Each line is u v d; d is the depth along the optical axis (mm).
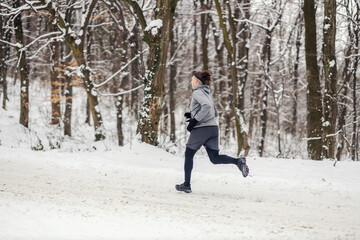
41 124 23906
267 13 21516
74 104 34281
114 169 7680
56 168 7844
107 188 6105
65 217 3885
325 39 11680
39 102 29797
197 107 5766
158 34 10914
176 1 11156
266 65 21891
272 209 4816
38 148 12070
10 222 3586
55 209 4219
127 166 7750
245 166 5559
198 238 3350
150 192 5887
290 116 30453
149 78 10906
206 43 22141
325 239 3412
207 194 5828
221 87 27359
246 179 6559
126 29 19906
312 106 11695
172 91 24891
